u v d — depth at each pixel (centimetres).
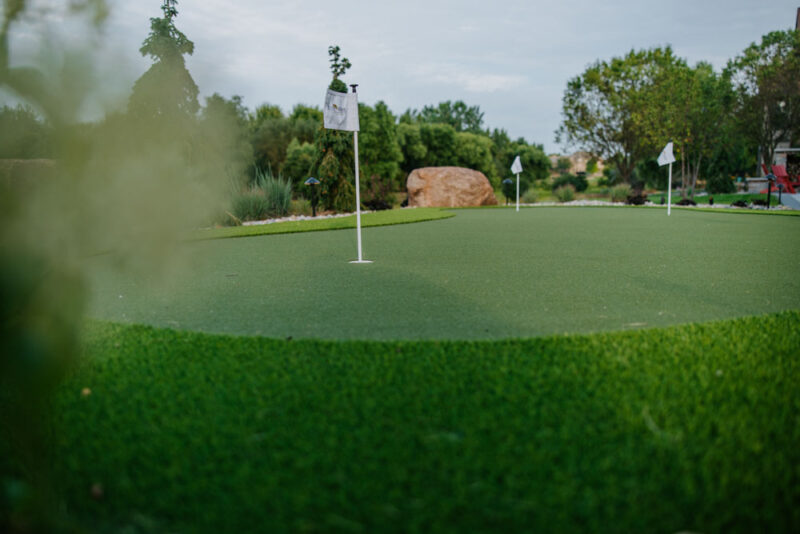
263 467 154
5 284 93
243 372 226
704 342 261
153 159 96
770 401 193
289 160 2412
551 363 233
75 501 141
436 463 154
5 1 91
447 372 222
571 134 2189
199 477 150
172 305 361
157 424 180
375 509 134
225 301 372
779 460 154
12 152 94
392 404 193
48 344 98
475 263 540
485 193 2073
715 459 154
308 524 129
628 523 129
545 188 3925
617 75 2044
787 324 293
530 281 438
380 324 308
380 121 2364
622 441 165
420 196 2058
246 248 686
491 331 293
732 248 646
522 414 184
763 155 2484
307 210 1603
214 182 103
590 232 867
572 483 143
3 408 175
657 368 226
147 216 99
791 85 2098
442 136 3070
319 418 183
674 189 3127
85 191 95
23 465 144
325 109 522
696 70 2473
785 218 1156
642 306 350
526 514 132
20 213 93
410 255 606
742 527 127
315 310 344
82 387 212
